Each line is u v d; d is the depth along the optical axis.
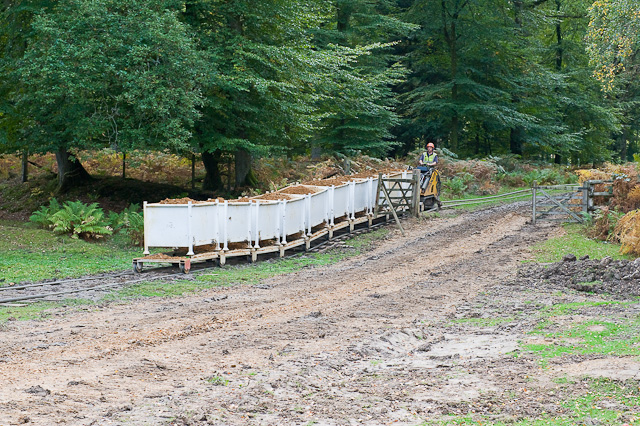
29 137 22.52
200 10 23.89
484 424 5.45
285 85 23.28
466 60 40.97
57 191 28.22
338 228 19.78
